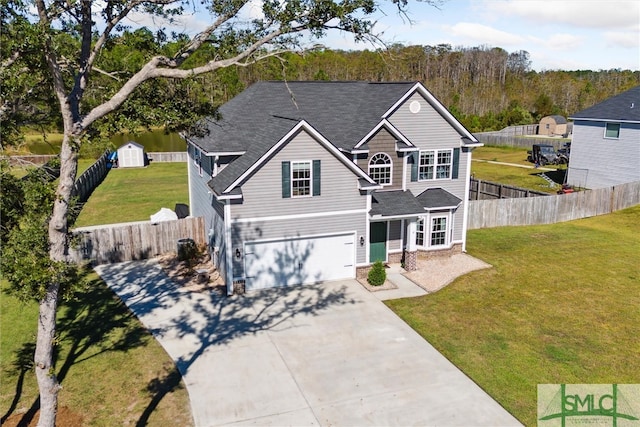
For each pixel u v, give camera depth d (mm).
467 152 22969
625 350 14805
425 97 21766
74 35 12234
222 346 15109
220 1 11258
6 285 19203
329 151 18828
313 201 19156
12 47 10031
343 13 10242
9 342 15102
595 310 17531
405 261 21578
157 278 20500
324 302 18266
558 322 16656
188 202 33125
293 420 11703
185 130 14016
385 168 21734
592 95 99500
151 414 11852
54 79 9938
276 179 18484
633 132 33312
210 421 11633
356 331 16047
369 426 11500
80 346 15031
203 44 11953
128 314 17250
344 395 12672
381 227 21688
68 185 10062
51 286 9953
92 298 18531
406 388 12953
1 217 10703
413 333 15914
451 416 11844
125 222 28031
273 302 18250
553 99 101125
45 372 10133
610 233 27203
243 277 18969
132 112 12609
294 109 23891
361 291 19297
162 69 10852
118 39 12875
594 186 36469
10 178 10773
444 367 13914
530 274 20969
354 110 23812
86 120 10477
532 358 14367
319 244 19797
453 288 19547
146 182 40531
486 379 13336
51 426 10445
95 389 12828
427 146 22328
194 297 18672
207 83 13742
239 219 18375
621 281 20219
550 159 46938
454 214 23266
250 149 20016
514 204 28516
